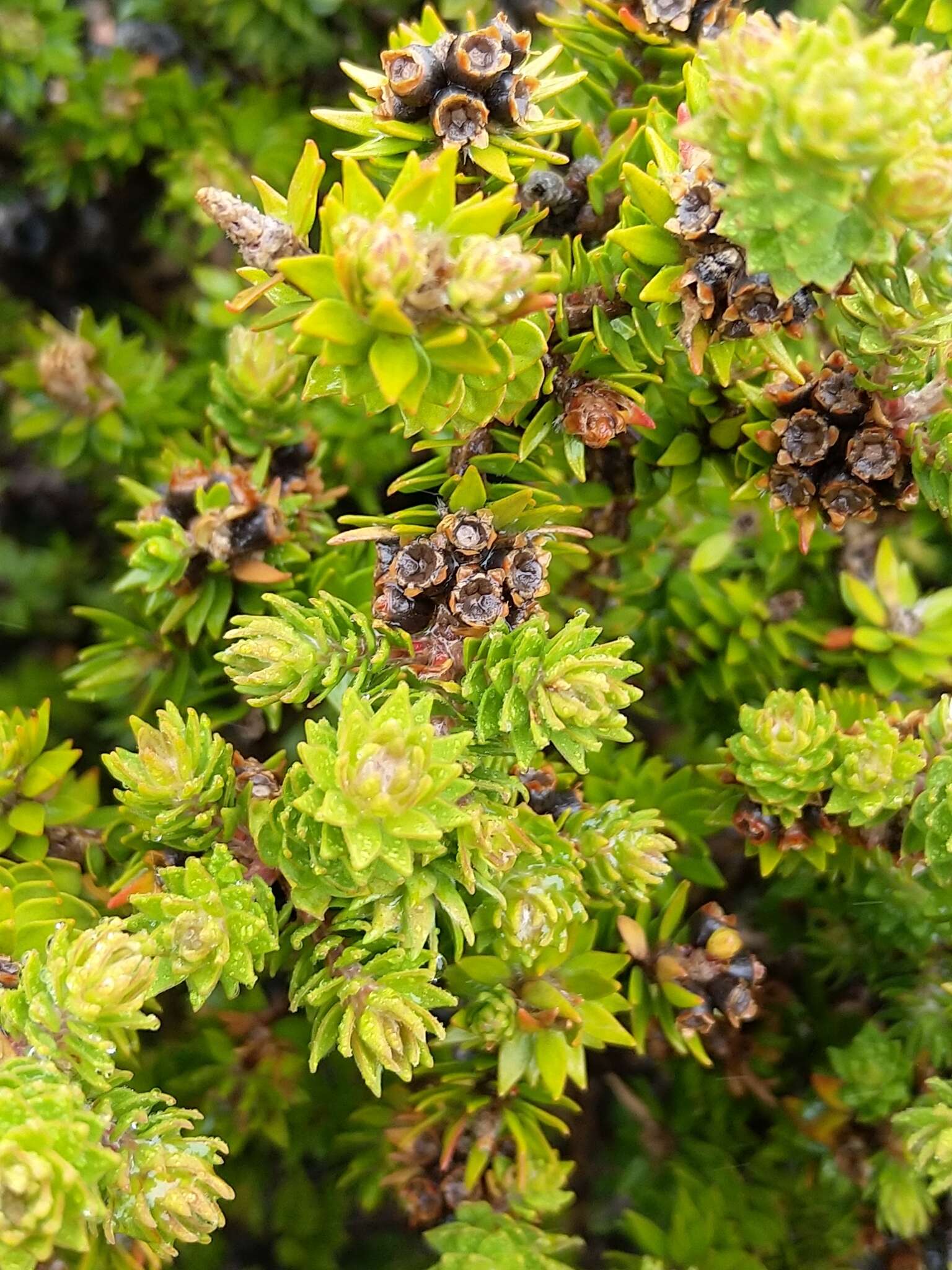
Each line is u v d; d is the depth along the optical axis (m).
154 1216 0.15
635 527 0.23
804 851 0.19
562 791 0.20
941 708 0.19
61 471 0.29
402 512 0.16
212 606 0.22
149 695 0.23
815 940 0.24
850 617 0.23
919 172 0.13
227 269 0.28
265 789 0.17
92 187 0.28
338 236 0.13
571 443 0.18
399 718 0.15
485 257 0.13
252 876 0.16
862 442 0.18
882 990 0.23
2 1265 0.14
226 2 0.26
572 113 0.21
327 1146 0.24
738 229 0.14
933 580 0.24
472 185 0.17
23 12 0.25
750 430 0.18
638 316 0.17
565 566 0.23
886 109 0.13
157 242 0.28
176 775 0.16
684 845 0.22
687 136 0.14
